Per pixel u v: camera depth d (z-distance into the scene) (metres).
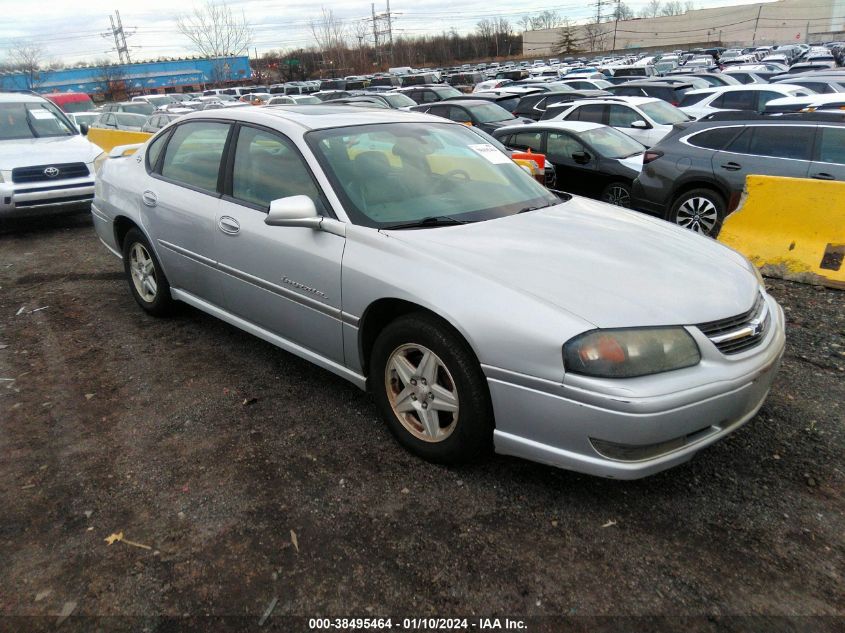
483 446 2.88
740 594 2.31
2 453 3.19
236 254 3.77
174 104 25.30
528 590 2.33
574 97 15.62
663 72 31.92
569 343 2.46
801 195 5.92
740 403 2.65
